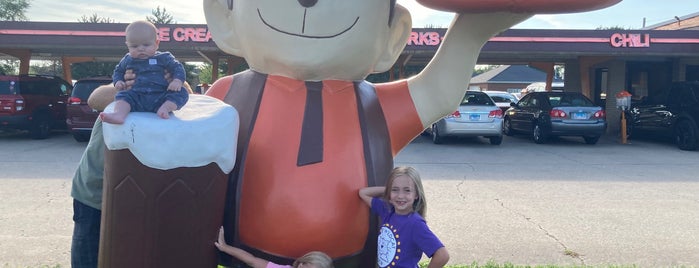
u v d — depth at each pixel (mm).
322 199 2504
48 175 8391
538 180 8578
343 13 2568
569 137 15539
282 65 2693
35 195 6965
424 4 2506
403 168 2680
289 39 2600
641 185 8211
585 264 4660
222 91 2898
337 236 2529
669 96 13383
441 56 2943
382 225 2652
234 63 16359
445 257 2586
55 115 13984
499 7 2482
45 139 13539
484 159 10969
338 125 2668
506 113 16219
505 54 16328
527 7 2469
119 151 2148
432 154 11656
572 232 5641
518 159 11000
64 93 14758
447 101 2932
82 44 13781
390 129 2881
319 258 2393
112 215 2244
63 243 5027
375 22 2693
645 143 14250
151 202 2191
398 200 2623
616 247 5164
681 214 6418
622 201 7094
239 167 2574
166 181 2168
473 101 13445
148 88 2180
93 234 2840
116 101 2158
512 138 15289
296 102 2688
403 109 2924
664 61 17375
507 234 5555
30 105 13031
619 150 12688
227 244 2586
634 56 16406
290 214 2482
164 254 2266
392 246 2615
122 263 2277
